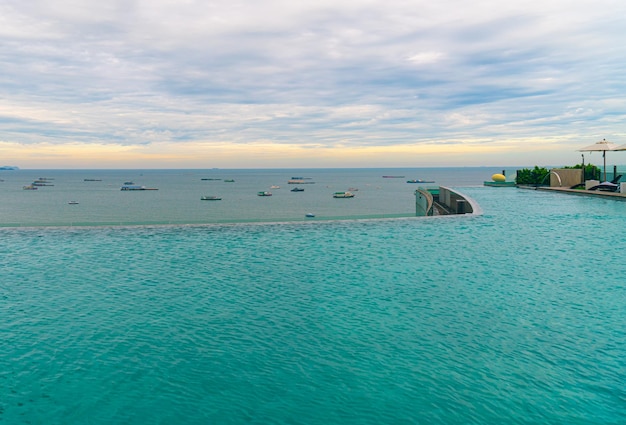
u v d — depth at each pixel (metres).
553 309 8.66
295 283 10.69
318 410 5.55
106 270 12.02
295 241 15.68
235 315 8.59
